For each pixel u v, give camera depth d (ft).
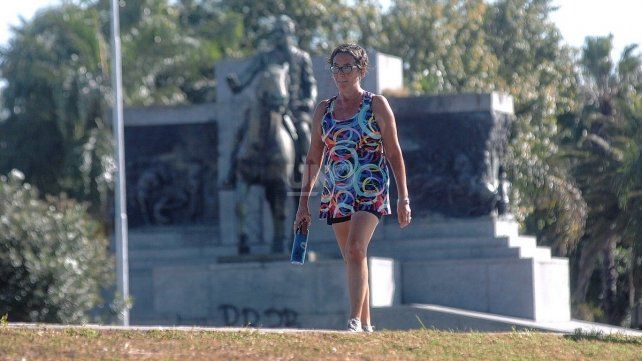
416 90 351.05
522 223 351.87
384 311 221.25
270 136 229.04
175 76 397.19
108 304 232.12
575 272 366.84
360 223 78.74
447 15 401.49
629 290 358.84
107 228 290.35
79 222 212.64
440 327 216.33
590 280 371.56
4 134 368.89
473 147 244.63
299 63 237.86
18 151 367.25
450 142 245.86
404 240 247.91
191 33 407.85
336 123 79.41
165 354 71.82
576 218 315.99
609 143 327.26
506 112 250.98
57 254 204.74
